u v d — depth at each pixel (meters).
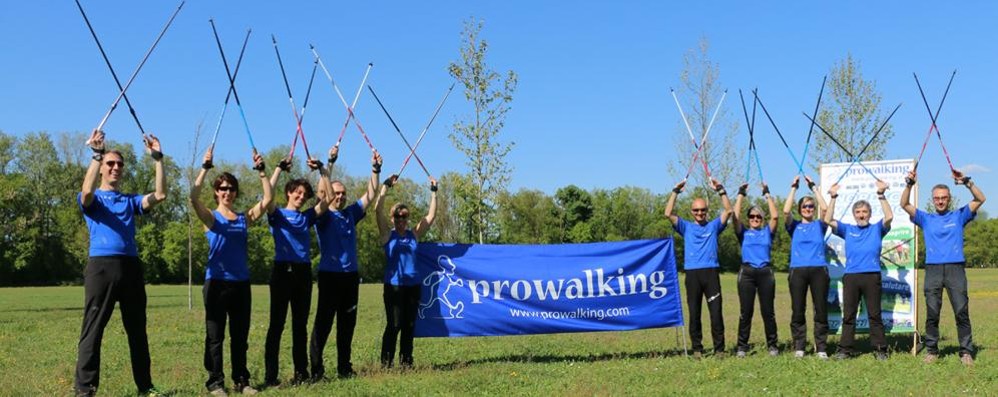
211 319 8.17
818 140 19.14
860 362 9.91
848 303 10.37
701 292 10.56
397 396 7.98
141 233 61.28
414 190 63.31
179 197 67.19
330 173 9.10
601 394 7.84
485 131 18.73
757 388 8.26
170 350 12.26
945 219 10.10
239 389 8.32
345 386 8.45
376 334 14.73
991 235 85.75
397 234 9.85
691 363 9.87
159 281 62.47
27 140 69.00
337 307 9.17
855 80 18.91
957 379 8.63
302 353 8.85
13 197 62.38
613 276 10.62
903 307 11.14
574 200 76.69
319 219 9.05
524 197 75.06
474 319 10.43
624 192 77.62
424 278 10.39
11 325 17.06
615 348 11.94
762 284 10.64
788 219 10.71
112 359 10.99
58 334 14.92
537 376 9.04
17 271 64.50
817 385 8.40
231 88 8.23
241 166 62.09
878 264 10.30
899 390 8.07
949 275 9.95
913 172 10.27
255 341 13.55
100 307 7.61
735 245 64.06
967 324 9.92
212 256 8.16
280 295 8.63
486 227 21.38
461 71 18.69
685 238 10.70
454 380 8.68
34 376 9.43
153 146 7.77
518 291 10.51
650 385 8.47
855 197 11.47
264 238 57.94
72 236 64.25
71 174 70.25
